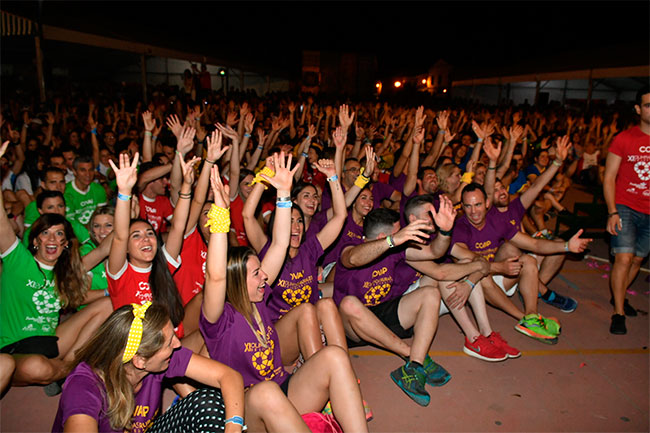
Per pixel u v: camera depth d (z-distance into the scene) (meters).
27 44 17.97
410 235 3.17
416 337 3.44
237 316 2.67
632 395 3.44
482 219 4.27
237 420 2.25
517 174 6.95
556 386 3.54
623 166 4.36
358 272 3.73
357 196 4.39
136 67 25.94
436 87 29.25
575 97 26.33
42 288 3.25
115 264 3.12
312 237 3.61
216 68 28.67
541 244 4.33
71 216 5.13
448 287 3.84
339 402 2.52
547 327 4.17
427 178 5.29
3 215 3.04
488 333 3.94
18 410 3.13
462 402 3.33
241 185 4.95
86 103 13.05
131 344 2.04
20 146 5.83
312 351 2.97
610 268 6.02
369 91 32.56
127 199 2.96
